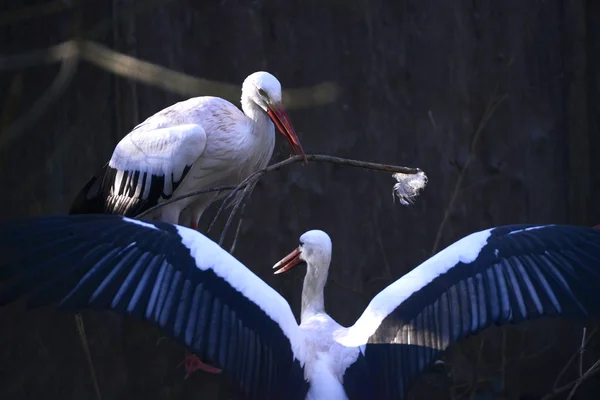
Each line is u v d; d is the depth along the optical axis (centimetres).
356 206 1206
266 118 1086
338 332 676
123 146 1082
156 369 1169
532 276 640
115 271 608
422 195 1216
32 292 591
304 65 1207
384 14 1221
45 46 1173
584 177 1231
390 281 1145
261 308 633
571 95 1233
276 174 1195
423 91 1225
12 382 1156
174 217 1088
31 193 1177
